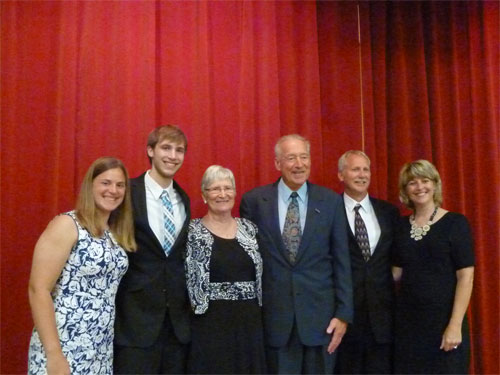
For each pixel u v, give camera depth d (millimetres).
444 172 3139
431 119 3170
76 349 1633
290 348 2107
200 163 2600
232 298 1948
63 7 2459
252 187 2729
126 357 1822
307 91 2893
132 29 2570
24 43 2441
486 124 3145
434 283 2139
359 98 3047
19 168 2389
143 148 2527
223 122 2709
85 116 2459
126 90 2523
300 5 2951
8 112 2383
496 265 3049
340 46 3064
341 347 2340
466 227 2170
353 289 2271
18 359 2316
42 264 1607
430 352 2109
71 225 1670
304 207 2229
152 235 1870
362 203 2412
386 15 3166
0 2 2408
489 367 2988
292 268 2117
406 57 3170
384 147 3049
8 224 2354
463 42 3213
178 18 2650
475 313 3037
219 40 2748
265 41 2797
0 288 2328
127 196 1840
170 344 1902
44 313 1569
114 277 1747
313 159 2855
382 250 2320
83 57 2480
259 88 2787
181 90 2623
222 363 1893
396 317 2250
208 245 1960
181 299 1930
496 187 3088
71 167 2426
